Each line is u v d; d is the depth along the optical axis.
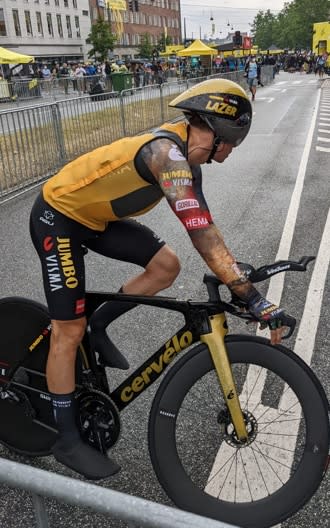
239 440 1.98
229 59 38.03
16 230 6.11
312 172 8.48
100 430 2.13
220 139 1.86
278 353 1.91
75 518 2.12
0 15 51.62
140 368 2.11
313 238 5.34
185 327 2.00
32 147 8.22
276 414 2.60
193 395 2.64
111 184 1.89
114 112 11.45
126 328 3.65
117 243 2.23
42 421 2.35
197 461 2.38
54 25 58.25
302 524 2.05
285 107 19.38
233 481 2.25
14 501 2.23
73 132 9.51
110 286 4.43
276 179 8.12
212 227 1.92
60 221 1.97
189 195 1.75
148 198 1.92
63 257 1.99
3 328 2.33
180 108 1.83
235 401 1.93
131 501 1.05
